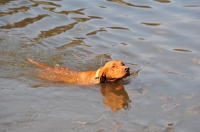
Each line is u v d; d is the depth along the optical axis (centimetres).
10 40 1480
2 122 948
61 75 1226
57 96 1092
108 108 1025
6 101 1051
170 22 1612
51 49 1422
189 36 1484
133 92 1120
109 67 1175
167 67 1263
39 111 1002
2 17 1700
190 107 1020
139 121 956
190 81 1162
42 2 1875
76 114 991
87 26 1612
